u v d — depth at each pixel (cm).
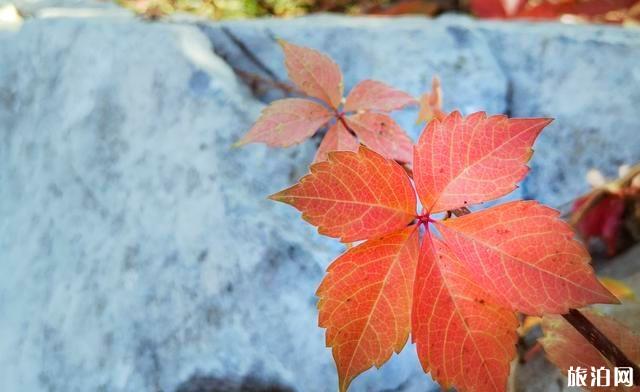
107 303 27
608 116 34
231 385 23
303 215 14
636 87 34
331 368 23
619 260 31
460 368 14
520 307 13
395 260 14
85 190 31
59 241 30
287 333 24
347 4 67
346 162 14
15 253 32
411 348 24
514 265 14
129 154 30
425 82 34
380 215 14
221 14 64
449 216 15
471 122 14
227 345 24
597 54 35
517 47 36
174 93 31
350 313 14
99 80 33
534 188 33
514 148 14
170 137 29
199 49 33
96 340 26
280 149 29
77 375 25
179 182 28
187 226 26
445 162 14
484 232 14
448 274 14
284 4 66
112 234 28
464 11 60
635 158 33
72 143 32
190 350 24
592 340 15
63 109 34
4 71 39
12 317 29
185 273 26
